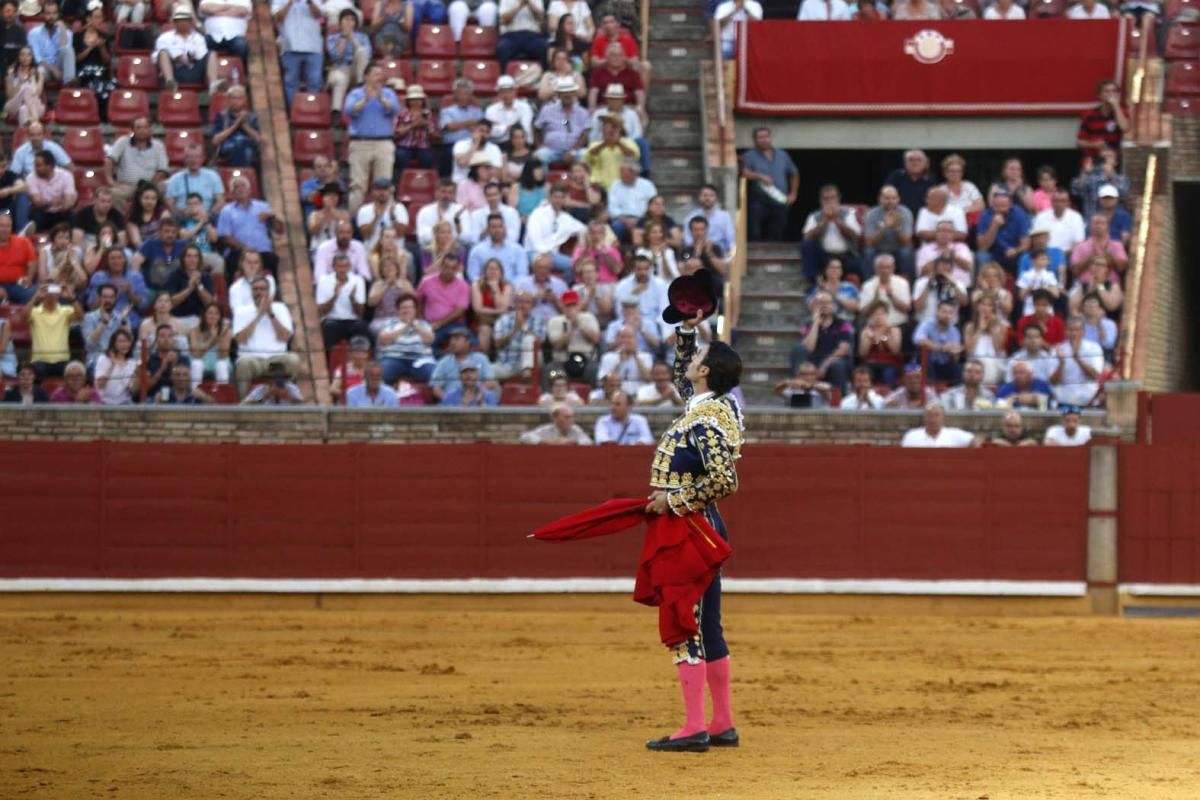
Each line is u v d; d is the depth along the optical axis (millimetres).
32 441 57469
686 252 64688
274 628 51781
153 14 74688
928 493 57156
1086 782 24531
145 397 60875
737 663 43406
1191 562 56969
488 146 68500
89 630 51000
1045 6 75500
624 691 37219
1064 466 57156
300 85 73312
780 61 73938
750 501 57312
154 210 65312
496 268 62969
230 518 57406
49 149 66875
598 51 72750
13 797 23156
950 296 63438
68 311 61938
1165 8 74938
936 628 52969
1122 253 65500
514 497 57188
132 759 26516
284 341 62250
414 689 37594
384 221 65750
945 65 73625
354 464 57344
